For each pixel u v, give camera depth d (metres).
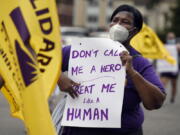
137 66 5.12
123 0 76.50
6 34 4.11
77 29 42.16
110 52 5.04
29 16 4.04
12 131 11.91
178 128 12.98
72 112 5.07
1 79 4.36
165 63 18.55
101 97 5.01
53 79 4.11
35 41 4.05
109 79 5.02
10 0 4.07
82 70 5.10
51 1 4.06
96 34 39.91
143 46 13.02
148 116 14.89
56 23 4.06
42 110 4.02
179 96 21.27
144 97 4.89
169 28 58.03
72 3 73.38
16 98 4.17
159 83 5.06
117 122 4.96
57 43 4.07
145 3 78.94
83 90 5.06
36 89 4.02
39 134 4.02
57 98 13.52
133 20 5.21
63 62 5.29
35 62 4.03
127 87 5.05
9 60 4.15
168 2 78.69
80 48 5.16
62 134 5.20
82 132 5.10
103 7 76.31
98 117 5.00
